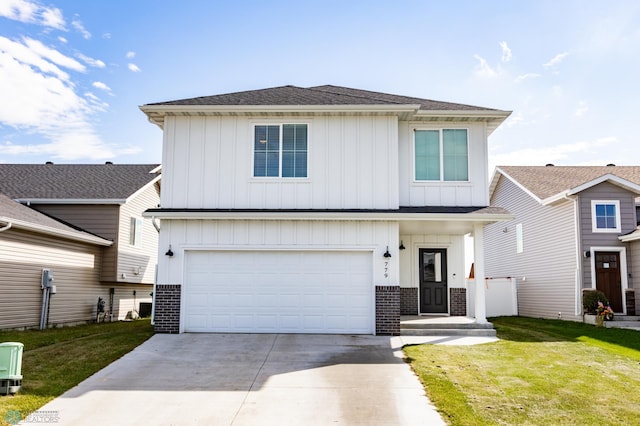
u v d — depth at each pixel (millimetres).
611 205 18766
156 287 13695
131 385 8867
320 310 13719
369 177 14188
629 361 10789
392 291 13617
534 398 8070
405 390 8570
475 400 7957
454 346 12094
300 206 14117
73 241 18562
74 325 18344
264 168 14281
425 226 14992
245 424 7066
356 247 13766
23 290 15797
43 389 8398
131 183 22047
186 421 7172
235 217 13492
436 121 14930
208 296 13789
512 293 23422
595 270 18547
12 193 20547
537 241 22219
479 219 13547
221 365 10250
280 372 9734
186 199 14164
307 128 14383
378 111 14094
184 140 14352
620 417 7281
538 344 12531
